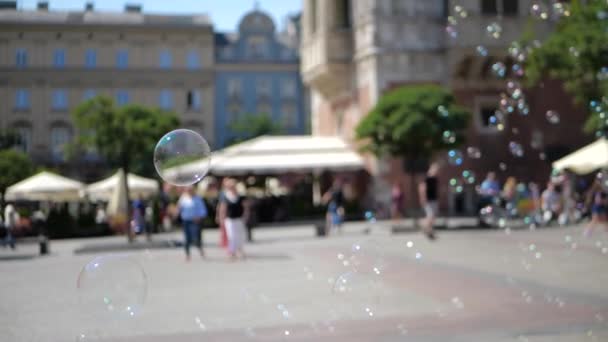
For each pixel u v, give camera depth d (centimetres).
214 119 6238
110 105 3447
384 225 2695
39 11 5716
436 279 1091
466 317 770
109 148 3412
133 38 5984
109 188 2945
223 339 693
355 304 603
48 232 2598
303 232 2462
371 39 3145
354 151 3353
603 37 2048
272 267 1339
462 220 2811
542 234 1973
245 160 3125
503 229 2222
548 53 2191
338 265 1352
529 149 3269
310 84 3744
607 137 2189
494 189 2261
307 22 3675
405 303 876
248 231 2077
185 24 6106
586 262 1255
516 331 682
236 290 1034
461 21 3119
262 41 6550
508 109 1878
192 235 1538
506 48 3109
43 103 5797
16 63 5697
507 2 3152
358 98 3322
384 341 660
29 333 742
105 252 1884
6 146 4656
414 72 3173
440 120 2447
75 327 771
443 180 3192
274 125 6175
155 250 1880
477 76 3222
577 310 786
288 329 735
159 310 872
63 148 4981
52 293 1073
